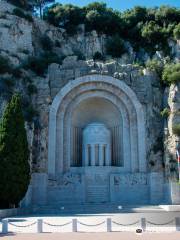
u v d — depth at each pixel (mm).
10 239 17781
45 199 36500
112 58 53562
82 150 41156
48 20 57250
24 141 32219
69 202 37062
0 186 30234
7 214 28594
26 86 41469
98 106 43094
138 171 39469
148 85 42594
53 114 40375
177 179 38219
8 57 43562
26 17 49594
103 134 40656
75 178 37844
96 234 19594
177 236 18203
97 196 37938
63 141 40156
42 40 52281
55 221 24797
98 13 56750
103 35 55781
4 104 38344
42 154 38875
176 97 41375
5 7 48344
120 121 41812
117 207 33469
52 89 41562
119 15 58406
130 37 55531
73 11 57125
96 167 38906
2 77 40531
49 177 37844
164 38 52438
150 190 37375
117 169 39438
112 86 41969
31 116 39406
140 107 41375
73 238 17875
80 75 41938
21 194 31281
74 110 41844
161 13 56219
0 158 30750
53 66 42812
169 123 40719
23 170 31484
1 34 45688
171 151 39531
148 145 40469
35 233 20594
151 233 19734
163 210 31109
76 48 54625
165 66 44875
